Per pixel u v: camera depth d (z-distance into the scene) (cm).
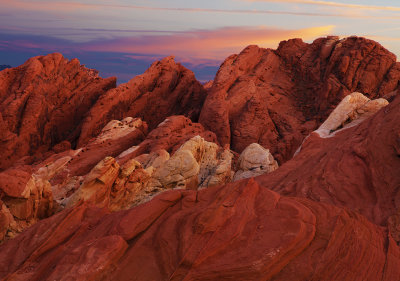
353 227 739
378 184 1332
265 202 796
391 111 1605
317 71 6303
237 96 5750
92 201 2212
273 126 5628
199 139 3378
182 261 623
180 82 6606
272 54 6788
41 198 2209
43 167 3944
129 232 738
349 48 6006
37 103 5156
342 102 2414
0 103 5103
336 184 1459
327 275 608
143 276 615
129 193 2473
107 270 628
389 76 5550
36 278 668
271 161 2927
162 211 817
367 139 1590
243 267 602
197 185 2781
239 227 696
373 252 691
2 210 1836
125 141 4769
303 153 2159
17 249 784
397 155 1360
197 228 694
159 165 3222
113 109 5534
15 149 4800
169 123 4766
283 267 618
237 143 5356
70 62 6106
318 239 689
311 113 5981
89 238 775
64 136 5669
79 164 4188
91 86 6134
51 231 826
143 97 6053
